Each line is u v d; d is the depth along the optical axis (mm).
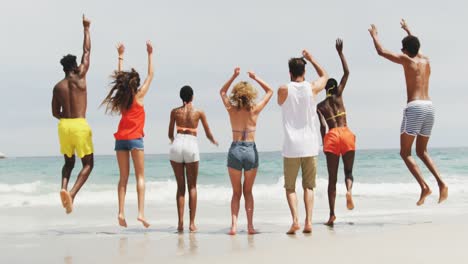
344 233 5895
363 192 14531
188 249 5027
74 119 6402
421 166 27984
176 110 6652
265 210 9750
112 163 31625
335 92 6941
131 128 6445
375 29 6859
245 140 6207
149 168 27172
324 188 14961
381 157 33844
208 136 6758
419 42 6801
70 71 6527
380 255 4312
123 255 4777
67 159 6539
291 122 6035
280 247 4934
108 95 6457
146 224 6398
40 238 6066
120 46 6691
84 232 6695
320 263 4090
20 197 14172
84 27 6742
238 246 5125
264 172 24344
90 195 14547
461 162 32469
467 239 5039
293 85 6008
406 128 6715
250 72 6301
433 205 10344
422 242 4906
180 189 6707
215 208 10391
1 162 38750
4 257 4785
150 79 6695
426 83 6801
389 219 7625
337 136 6758
